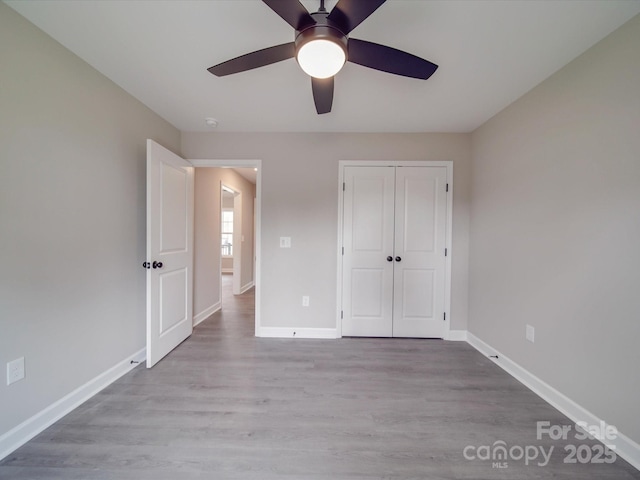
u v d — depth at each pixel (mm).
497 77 1830
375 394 1823
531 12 1310
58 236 1570
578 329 1578
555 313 1736
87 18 1375
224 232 8344
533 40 1488
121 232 2049
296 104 2240
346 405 1702
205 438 1414
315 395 1806
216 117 2490
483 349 2500
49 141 1516
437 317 2814
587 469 1261
